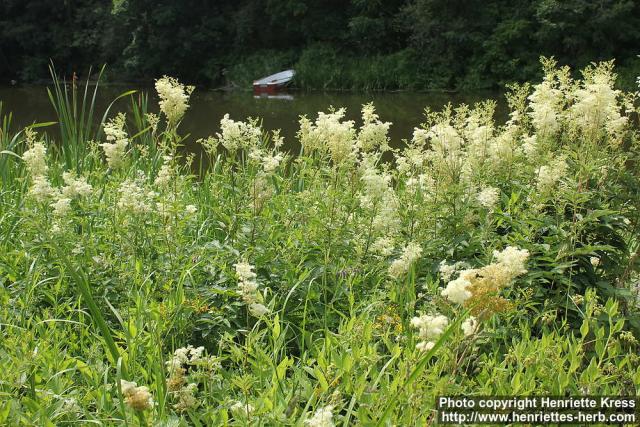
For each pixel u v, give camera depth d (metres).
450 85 32.34
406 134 17.61
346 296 4.66
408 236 4.94
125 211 4.86
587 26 29.95
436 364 3.30
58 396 3.40
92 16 38.66
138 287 4.54
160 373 3.46
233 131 5.45
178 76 37.69
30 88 36.34
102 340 4.06
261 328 4.41
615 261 4.82
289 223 5.43
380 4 34.69
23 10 40.28
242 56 36.56
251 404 3.32
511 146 5.46
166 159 5.34
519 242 4.54
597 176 4.98
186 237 5.14
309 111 23.84
